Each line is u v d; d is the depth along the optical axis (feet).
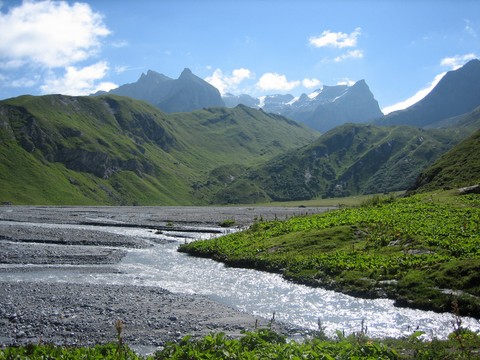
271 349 43.57
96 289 101.76
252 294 101.14
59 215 349.00
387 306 87.66
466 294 82.28
